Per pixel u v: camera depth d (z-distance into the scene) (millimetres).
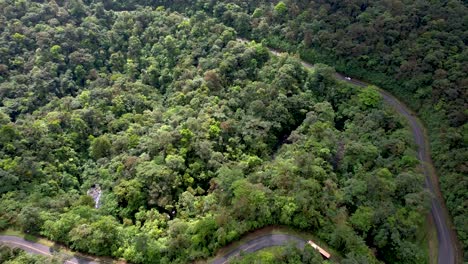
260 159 107062
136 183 98938
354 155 103750
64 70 146625
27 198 98875
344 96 125938
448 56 120125
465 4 135000
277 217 88562
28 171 104062
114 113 131125
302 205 87375
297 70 133000
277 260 78812
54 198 101438
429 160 108375
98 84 142750
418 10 131625
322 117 117688
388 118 114375
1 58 140875
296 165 97438
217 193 96188
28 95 134375
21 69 142500
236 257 81938
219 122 115750
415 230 87250
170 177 99750
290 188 91625
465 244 88438
